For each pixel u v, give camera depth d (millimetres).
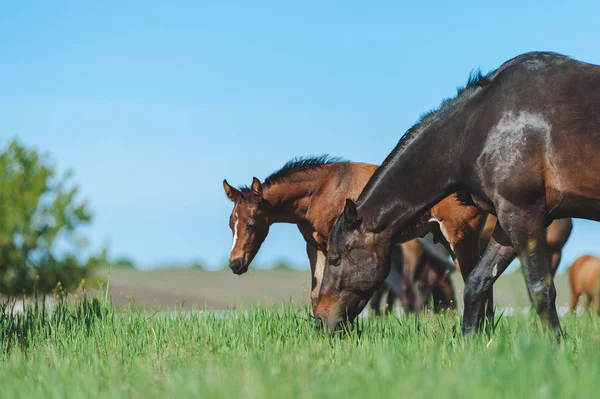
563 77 10734
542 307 10820
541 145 10648
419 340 10875
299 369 8195
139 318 13945
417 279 20250
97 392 7738
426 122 11977
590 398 6309
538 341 8453
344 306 12422
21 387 8305
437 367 8055
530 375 6953
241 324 13297
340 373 8148
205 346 11375
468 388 6590
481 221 15672
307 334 12594
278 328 13070
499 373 7238
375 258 12266
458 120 11625
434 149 11789
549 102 10672
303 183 17062
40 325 13453
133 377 8656
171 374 8578
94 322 13703
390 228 12203
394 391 6676
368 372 7699
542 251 10852
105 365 9750
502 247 11562
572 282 23234
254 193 16781
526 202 10805
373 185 12312
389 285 20578
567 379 6727
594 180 10422
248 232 16844
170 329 13094
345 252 12328
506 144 10836
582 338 10820
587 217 10922
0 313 14570
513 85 10961
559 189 10672
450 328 12570
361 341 11406
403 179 12047
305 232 17516
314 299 17062
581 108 10461
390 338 11688
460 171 11500
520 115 10797
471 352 9289
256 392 6875
